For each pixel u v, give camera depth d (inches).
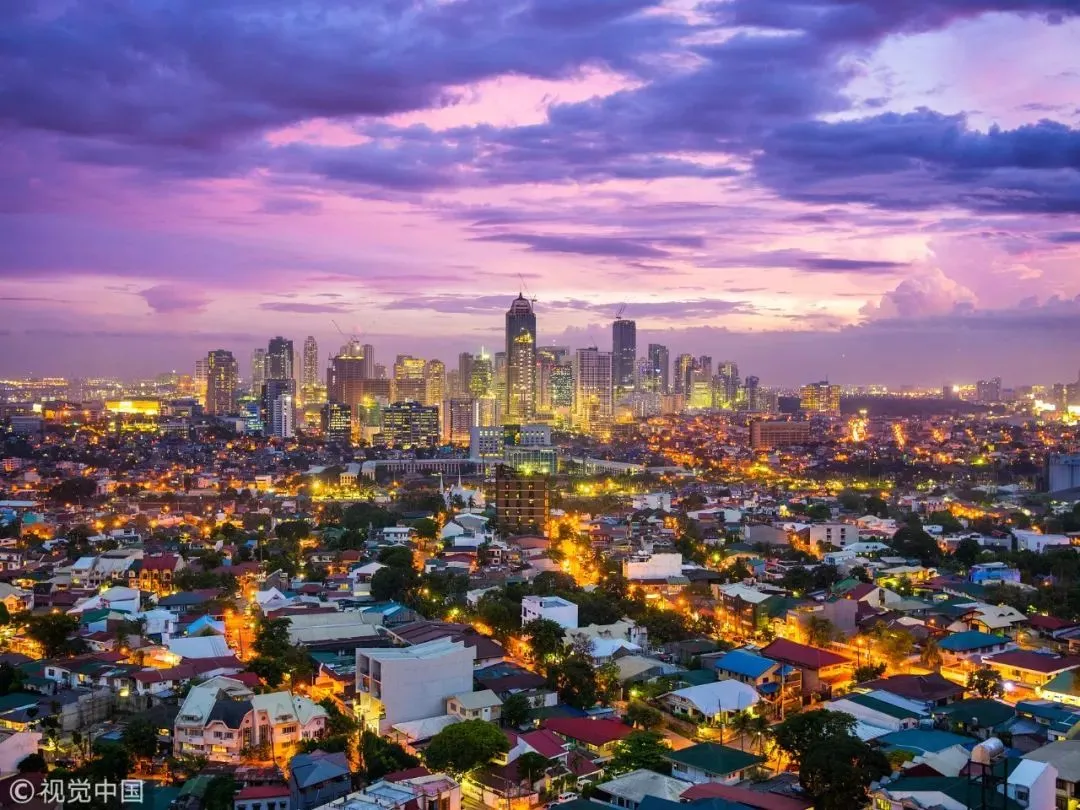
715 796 7534.5
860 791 7706.7
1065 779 7657.5
